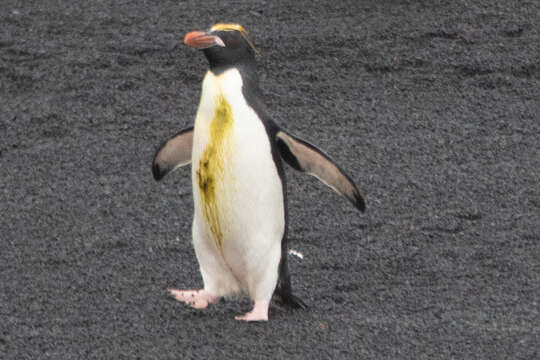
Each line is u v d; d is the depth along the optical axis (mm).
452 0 28062
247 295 13734
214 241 13258
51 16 28469
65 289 14914
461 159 20250
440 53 25219
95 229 17422
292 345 12391
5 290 14883
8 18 28344
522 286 14883
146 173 19859
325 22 27094
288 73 24484
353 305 14148
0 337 13000
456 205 18188
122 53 25875
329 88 23781
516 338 12656
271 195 12969
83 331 13188
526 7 27594
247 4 28594
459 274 15445
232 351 12219
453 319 13422
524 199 18391
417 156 20375
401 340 12570
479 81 23922
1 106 23453
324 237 16953
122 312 13914
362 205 13141
